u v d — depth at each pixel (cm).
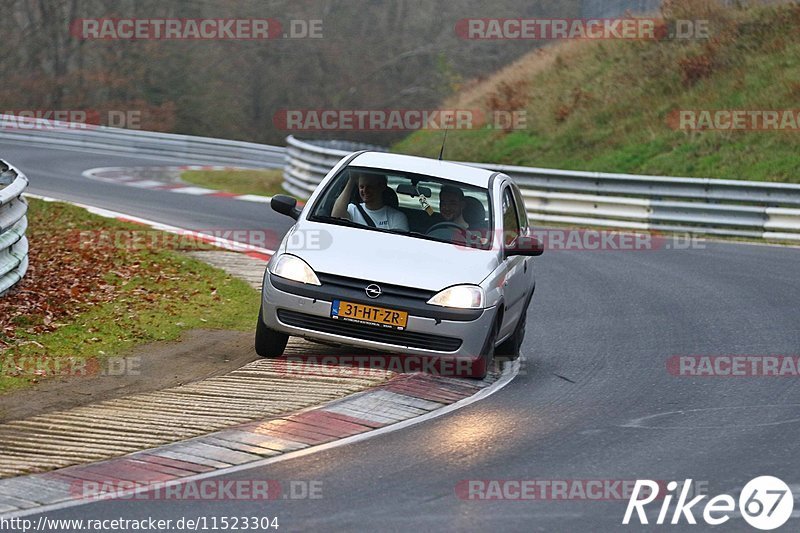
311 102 19412
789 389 3069
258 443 2323
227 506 1928
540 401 2831
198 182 9638
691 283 5050
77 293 3925
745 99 9806
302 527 1831
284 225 6619
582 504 2016
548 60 12631
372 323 2850
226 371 3050
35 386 2789
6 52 18375
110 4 18450
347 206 3142
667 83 10612
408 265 2927
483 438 2444
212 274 4619
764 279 5219
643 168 9406
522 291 3328
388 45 19738
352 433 2430
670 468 2272
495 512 1947
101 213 6531
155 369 3045
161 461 2188
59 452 2231
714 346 3662
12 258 3784
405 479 2117
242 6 18912
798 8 10781
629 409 2789
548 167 10200
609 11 13750
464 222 3142
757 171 8656
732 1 11388
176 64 18575
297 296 2892
